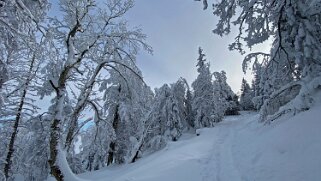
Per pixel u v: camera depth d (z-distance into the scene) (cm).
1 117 1538
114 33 1355
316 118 905
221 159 1216
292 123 1019
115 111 2455
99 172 2114
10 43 728
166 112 3041
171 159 1352
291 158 788
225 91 5694
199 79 3938
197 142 1984
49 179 1402
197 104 3753
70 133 1095
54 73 1217
